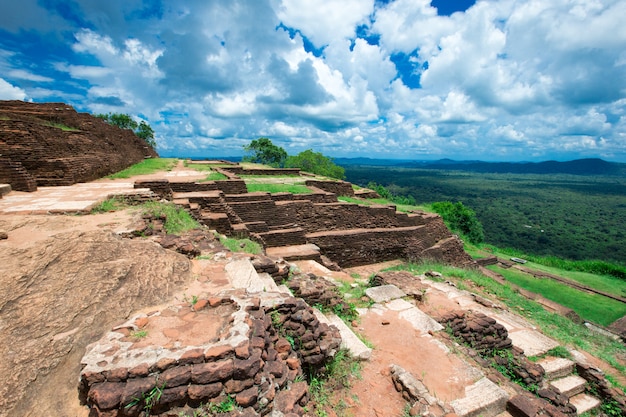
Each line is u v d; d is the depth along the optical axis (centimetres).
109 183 1531
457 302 915
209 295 517
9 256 444
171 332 383
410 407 464
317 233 1725
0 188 1080
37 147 1434
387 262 1870
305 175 3119
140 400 294
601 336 1052
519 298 1179
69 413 303
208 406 307
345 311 754
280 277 746
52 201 997
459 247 2253
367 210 1938
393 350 623
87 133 2048
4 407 288
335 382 504
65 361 345
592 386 700
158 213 906
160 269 544
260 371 350
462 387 522
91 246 507
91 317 400
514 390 552
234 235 1244
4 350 328
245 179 2533
